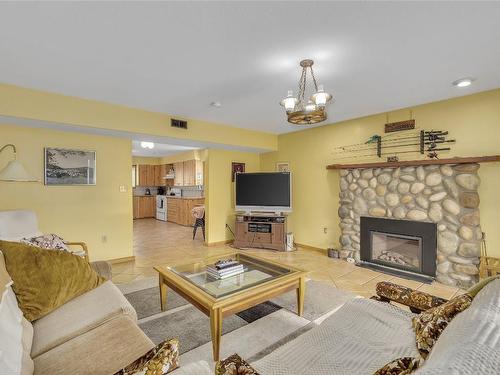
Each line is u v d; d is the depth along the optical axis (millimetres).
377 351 1270
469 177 3020
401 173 3592
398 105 3492
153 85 2742
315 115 2180
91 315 1607
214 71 2422
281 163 5367
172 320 2334
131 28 1766
